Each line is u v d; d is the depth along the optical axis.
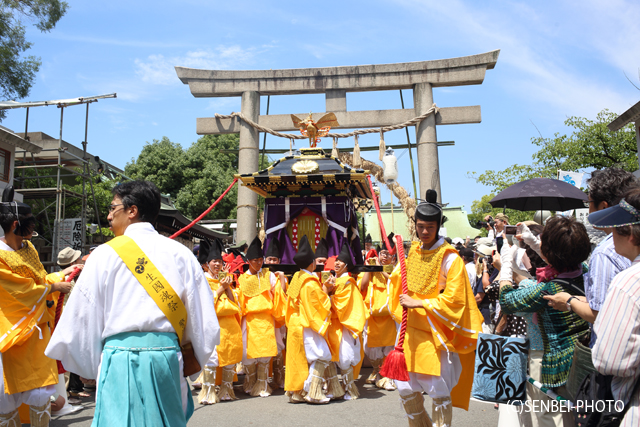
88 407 5.74
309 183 7.09
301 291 5.58
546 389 3.06
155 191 2.79
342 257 5.81
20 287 3.87
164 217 15.20
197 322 2.58
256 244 6.19
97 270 2.46
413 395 3.65
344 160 15.65
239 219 15.30
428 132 15.00
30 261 4.14
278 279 6.39
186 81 15.66
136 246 2.51
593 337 2.65
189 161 30.12
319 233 7.41
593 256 2.75
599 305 2.60
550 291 2.97
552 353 3.05
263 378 6.14
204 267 6.29
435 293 3.65
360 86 15.44
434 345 3.55
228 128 15.68
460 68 15.19
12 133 14.60
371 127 15.34
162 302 2.44
